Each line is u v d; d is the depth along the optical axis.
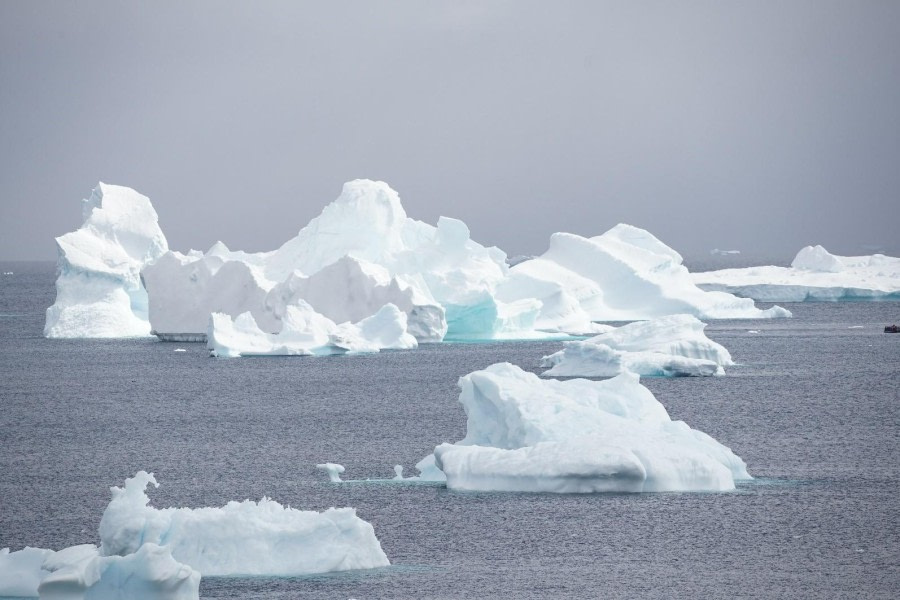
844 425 135.75
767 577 65.88
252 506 63.66
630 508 80.88
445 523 78.00
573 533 74.94
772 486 92.25
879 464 105.88
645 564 68.50
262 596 58.66
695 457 87.69
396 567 66.81
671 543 73.00
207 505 90.00
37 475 105.94
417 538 74.56
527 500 83.31
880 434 128.12
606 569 67.31
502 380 93.06
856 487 92.75
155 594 51.88
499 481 87.44
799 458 110.06
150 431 137.50
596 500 83.06
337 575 62.72
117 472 107.19
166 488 98.12
